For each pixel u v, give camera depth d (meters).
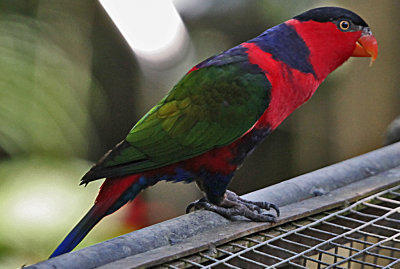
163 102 4.71
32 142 6.98
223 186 4.50
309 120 12.02
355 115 10.82
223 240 3.75
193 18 12.56
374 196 4.34
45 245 6.11
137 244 3.62
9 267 5.89
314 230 3.92
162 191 12.21
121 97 12.91
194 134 4.54
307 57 4.70
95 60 12.52
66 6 9.09
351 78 10.70
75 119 7.51
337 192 4.45
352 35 4.73
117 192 4.46
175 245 3.68
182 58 12.69
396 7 10.09
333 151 11.58
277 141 12.77
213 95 4.54
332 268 3.38
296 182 4.55
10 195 6.41
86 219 4.34
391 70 10.35
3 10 7.69
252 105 4.50
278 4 11.21
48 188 6.61
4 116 6.83
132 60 12.80
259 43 4.76
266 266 3.41
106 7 11.70
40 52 7.55
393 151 5.11
